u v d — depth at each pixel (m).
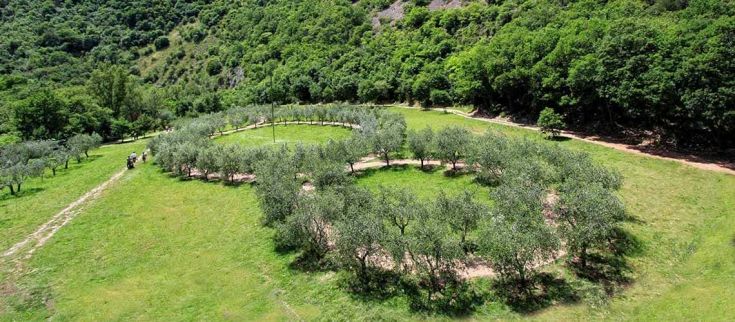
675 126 60.69
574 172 44.59
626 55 60.88
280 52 171.25
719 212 42.25
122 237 48.28
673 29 61.03
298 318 32.03
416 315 31.47
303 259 39.94
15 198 64.31
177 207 56.25
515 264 31.59
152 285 37.88
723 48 51.03
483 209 38.25
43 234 50.31
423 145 60.94
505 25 109.62
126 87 138.38
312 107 109.50
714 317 28.34
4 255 45.28
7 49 184.50
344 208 41.28
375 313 31.86
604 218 34.06
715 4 68.56
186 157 68.62
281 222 43.19
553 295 32.22
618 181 43.03
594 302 31.27
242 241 44.88
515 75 81.12
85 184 69.50
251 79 165.50
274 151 68.50
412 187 54.56
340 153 62.72
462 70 99.38
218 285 37.16
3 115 118.88
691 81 53.59
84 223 52.94
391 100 127.25
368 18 169.62
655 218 42.50
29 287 38.81
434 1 155.38
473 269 35.53
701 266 34.62
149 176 71.00
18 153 85.94
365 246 34.81
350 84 131.62
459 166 60.78
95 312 34.34
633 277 34.03
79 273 40.97
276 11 197.50
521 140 61.81
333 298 34.06
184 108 155.12
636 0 96.94
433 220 36.12
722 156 55.09
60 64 180.12
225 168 64.06
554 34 80.12
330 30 166.25
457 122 89.75
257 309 33.44
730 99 50.31
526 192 40.31
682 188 47.88
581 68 66.12
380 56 138.00
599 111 73.56
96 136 96.25
